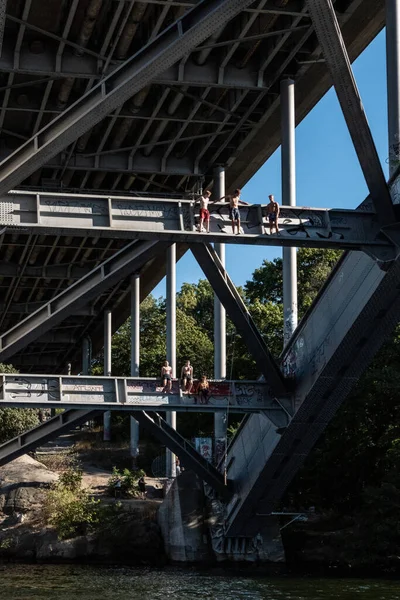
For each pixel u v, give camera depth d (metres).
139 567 37.12
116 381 31.47
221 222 24.92
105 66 36.53
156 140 45.22
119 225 23.67
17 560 39.09
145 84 17.80
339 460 39.53
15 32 35.81
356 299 27.30
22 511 41.31
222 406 31.53
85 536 39.00
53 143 18.28
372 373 37.12
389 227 25.34
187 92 40.03
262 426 33.84
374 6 37.94
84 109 18.02
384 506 34.75
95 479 49.09
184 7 33.88
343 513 39.84
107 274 26.55
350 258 27.75
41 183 47.91
